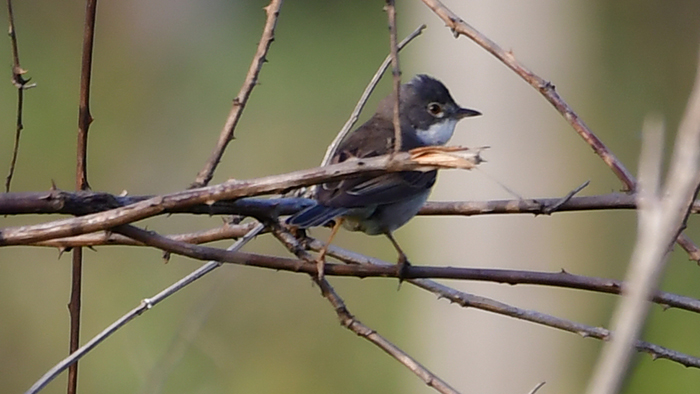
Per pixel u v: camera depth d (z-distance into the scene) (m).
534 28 12.45
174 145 17.92
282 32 21.28
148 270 13.66
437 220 13.34
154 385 6.09
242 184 5.21
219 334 12.83
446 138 9.22
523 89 12.47
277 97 19.42
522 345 12.84
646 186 3.35
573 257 12.73
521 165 12.57
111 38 19.92
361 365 13.13
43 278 13.59
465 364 13.18
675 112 14.24
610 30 13.37
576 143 12.55
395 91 5.21
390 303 13.93
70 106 17.33
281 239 6.32
